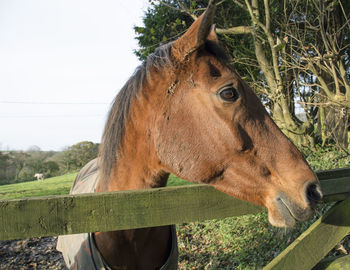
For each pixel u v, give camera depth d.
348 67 6.55
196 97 1.39
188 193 1.31
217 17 7.75
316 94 4.71
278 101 6.33
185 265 3.80
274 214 1.32
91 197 1.15
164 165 1.49
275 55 5.43
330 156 4.83
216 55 1.45
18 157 28.23
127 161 1.59
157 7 7.32
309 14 5.67
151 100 1.48
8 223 1.05
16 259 4.87
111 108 1.70
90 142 27.45
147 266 1.68
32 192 12.20
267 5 5.36
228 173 1.38
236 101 1.35
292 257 1.50
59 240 2.63
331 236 1.60
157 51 1.57
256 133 1.36
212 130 1.36
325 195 1.58
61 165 28.41
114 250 1.56
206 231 4.61
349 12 6.35
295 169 1.33
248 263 3.42
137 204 1.22
